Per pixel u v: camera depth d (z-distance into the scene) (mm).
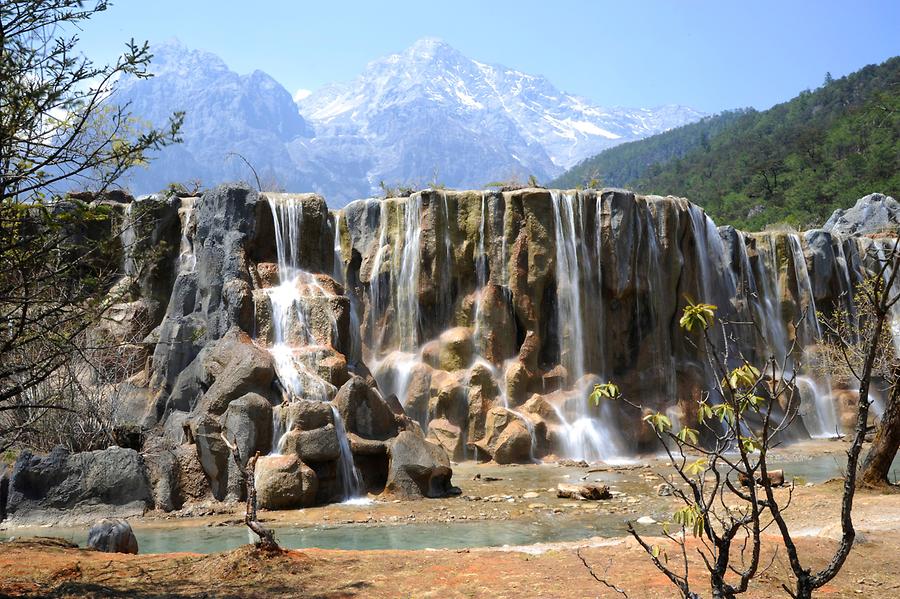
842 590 9148
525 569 10297
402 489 19859
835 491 16609
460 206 30484
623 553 11164
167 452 19328
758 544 5707
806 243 38125
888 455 16641
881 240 40594
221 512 18172
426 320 30047
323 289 25344
